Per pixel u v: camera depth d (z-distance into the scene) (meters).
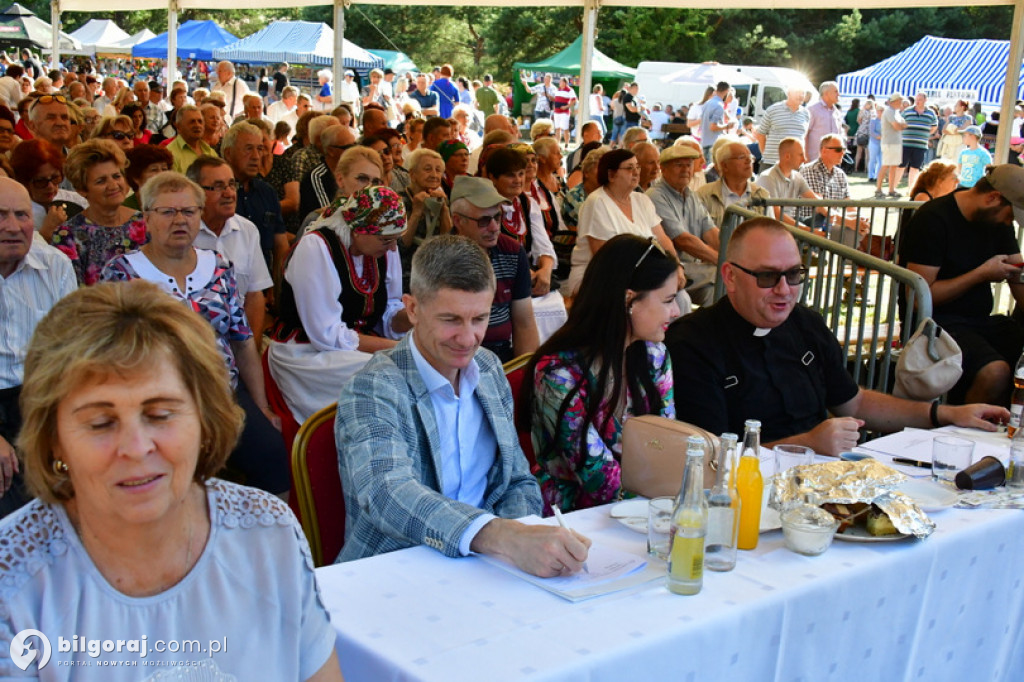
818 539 1.95
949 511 2.28
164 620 1.28
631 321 2.60
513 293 4.34
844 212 5.70
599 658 1.52
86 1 17.09
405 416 2.23
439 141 8.06
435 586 1.78
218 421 1.27
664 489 2.18
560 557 1.80
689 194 6.59
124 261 3.39
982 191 4.51
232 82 16.06
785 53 34.00
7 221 3.03
